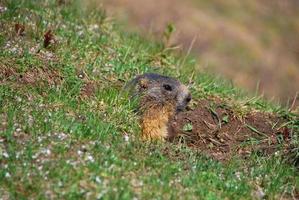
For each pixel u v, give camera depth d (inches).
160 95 477.1
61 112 442.3
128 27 741.3
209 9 1118.4
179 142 459.8
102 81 510.9
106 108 470.3
